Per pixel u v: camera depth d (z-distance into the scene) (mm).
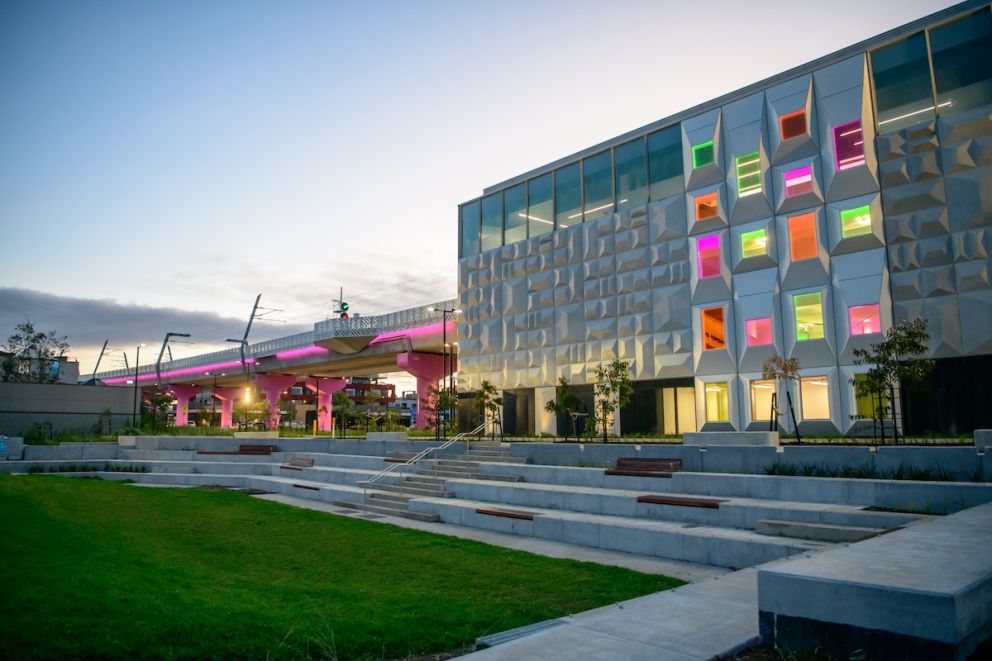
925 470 13906
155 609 7668
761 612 5719
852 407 25172
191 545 13484
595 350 33875
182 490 23422
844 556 6344
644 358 31844
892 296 24766
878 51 26172
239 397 123312
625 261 33062
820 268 26625
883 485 12953
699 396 29703
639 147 33812
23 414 40000
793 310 27234
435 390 45875
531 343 37094
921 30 25125
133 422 43969
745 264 28844
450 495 19688
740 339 28625
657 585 10266
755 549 11492
